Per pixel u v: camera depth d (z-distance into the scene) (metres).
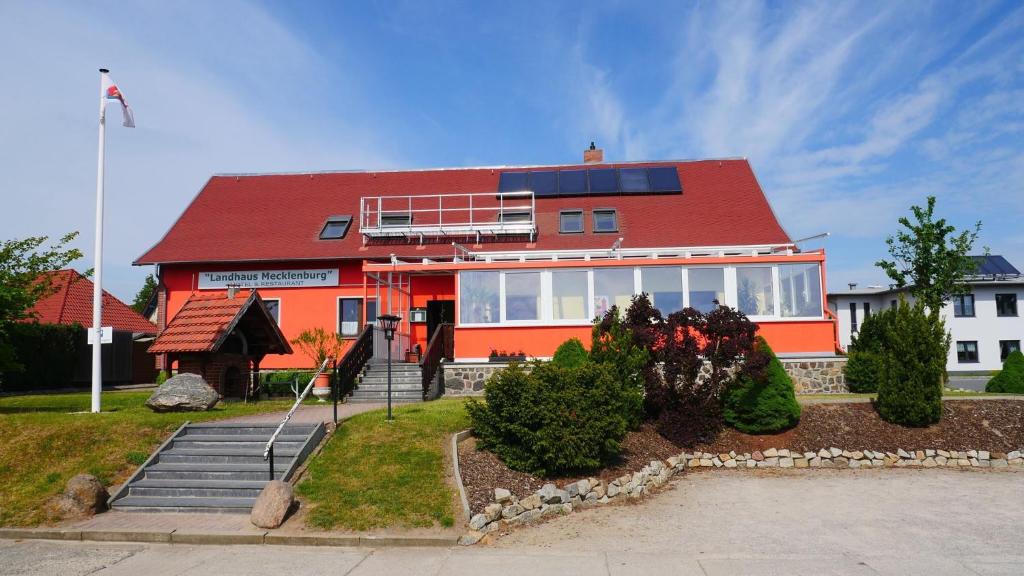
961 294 21.41
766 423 13.80
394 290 23.19
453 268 18.53
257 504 9.02
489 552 8.20
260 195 27.69
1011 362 19.22
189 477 10.47
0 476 10.25
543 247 23.44
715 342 13.59
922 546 8.22
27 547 8.47
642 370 13.68
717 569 7.42
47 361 23.33
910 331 14.32
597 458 10.88
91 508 9.48
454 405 14.57
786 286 17.81
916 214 20.72
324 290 23.83
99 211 14.34
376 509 9.17
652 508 10.31
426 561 7.86
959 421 14.37
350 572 7.49
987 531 8.87
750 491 11.39
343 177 28.77
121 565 7.75
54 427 11.62
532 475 10.52
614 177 27.30
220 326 15.11
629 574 7.31
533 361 11.75
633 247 23.06
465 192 27.11
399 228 23.61
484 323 18.23
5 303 14.20
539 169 28.69
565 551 8.23
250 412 13.75
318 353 18.95
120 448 11.19
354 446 11.02
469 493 9.69
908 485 11.72
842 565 7.52
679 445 13.31
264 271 24.00
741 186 26.77
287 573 7.46
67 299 27.23
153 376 29.06
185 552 8.24
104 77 14.72
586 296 18.12
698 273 17.94
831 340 17.53
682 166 28.56
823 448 13.55
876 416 14.56
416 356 21.53
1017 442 13.63
